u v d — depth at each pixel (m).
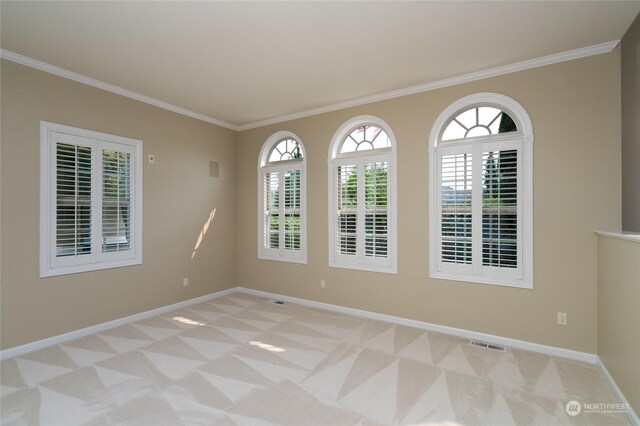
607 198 2.86
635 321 2.06
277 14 2.42
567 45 2.87
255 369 2.76
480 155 3.40
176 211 4.47
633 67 2.54
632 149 2.57
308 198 4.62
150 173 4.16
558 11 2.39
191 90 3.88
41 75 3.20
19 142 3.06
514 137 3.23
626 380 2.20
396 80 3.59
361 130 4.29
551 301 3.07
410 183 3.80
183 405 2.25
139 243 4.03
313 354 3.05
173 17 2.45
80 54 3.01
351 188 4.26
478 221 3.41
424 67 3.28
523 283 3.19
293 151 4.89
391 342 3.33
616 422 2.09
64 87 3.36
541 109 3.12
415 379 2.60
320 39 2.77
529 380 2.59
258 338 3.43
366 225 4.13
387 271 3.95
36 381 2.56
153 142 4.19
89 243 3.57
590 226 2.92
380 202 4.03
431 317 3.67
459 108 3.54
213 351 3.11
